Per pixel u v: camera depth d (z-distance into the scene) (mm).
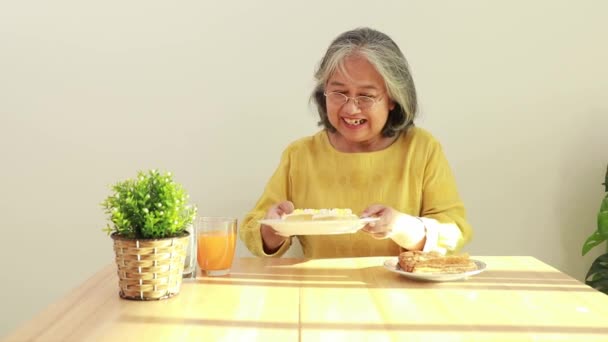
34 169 2623
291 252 2498
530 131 2584
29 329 1055
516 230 2611
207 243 1427
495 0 2547
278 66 2580
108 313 1144
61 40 2590
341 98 1820
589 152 2588
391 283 1364
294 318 1109
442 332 1029
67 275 2648
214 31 2576
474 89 2572
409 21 2557
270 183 2010
